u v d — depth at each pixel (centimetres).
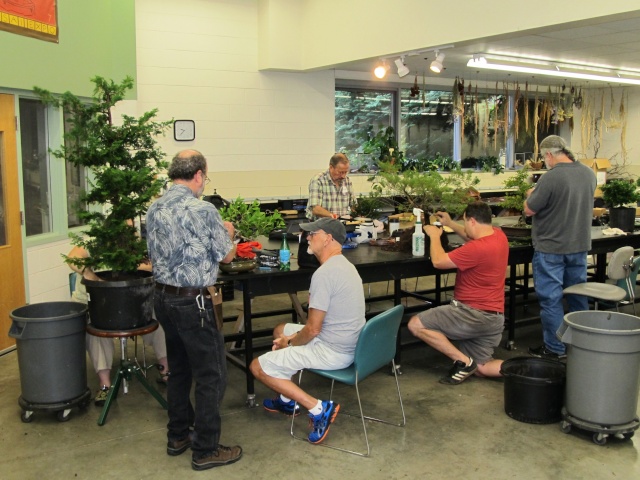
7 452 311
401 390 394
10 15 439
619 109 1048
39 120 505
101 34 550
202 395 290
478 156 1009
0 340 455
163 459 305
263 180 765
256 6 735
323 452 313
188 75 702
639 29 570
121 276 356
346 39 660
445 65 784
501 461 304
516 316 557
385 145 850
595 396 315
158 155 356
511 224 521
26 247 480
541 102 972
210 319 284
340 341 317
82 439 325
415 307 536
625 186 540
